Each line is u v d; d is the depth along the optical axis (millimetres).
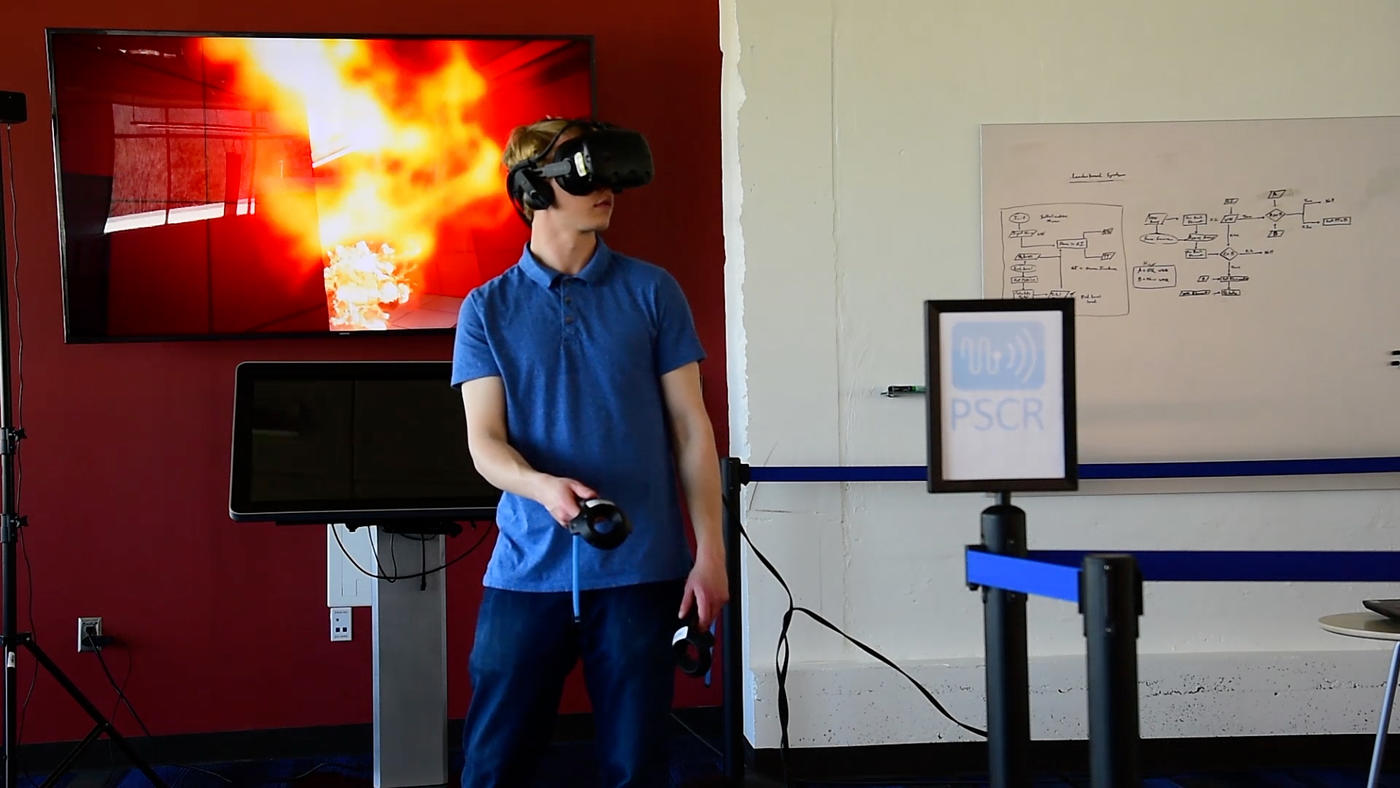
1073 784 3480
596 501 1607
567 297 1829
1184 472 3521
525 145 1837
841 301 3660
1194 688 3639
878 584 3668
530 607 1773
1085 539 3723
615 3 3881
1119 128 3699
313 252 3693
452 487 3074
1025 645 1596
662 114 3900
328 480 3020
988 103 3699
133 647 3713
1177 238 3701
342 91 3695
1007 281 3674
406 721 3215
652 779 1735
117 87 3586
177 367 3725
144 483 3717
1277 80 3742
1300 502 3752
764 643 3627
